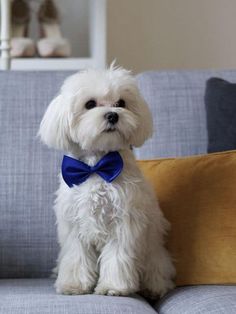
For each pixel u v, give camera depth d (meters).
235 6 2.79
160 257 1.48
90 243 1.43
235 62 2.83
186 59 2.79
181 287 1.47
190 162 1.59
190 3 2.77
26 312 1.18
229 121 1.66
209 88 1.74
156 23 2.76
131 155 1.48
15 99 1.72
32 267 1.63
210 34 2.79
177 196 1.55
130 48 2.76
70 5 2.76
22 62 2.40
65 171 1.42
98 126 1.36
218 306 1.23
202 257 1.47
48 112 1.43
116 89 1.40
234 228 1.47
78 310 1.19
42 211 1.65
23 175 1.66
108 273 1.38
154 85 1.82
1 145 1.68
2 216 1.63
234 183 1.52
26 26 2.61
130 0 2.73
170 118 1.78
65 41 2.52
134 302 1.30
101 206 1.39
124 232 1.38
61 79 1.77
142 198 1.41
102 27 2.41
